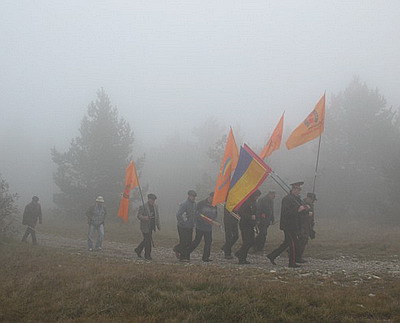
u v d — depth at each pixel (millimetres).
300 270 9492
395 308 5781
